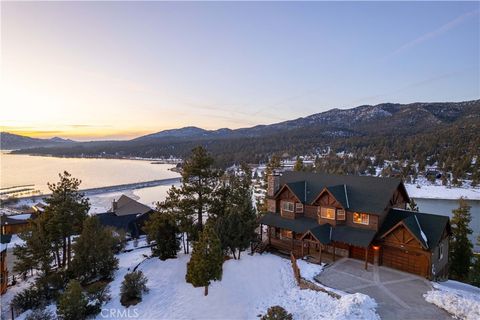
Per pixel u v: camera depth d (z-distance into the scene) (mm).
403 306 18766
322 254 28656
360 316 17094
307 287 22188
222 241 27625
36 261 28125
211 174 32562
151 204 83875
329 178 32031
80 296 21000
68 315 20344
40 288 24906
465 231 31562
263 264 27328
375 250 26062
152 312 21734
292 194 31328
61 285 25906
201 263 22297
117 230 43812
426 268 23281
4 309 24609
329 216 28547
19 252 28375
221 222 28562
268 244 32312
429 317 17453
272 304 21109
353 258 27438
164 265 29547
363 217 26891
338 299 19516
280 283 23859
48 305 24016
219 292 23391
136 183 122688
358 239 25672
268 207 34250
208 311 21281
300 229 29422
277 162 50781
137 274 24578
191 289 24234
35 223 31828
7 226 54000
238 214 29188
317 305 19500
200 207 32062
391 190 27234
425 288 21375
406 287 21531
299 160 54000
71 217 30250
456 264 30953
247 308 21266
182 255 32281
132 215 53969
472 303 17922
